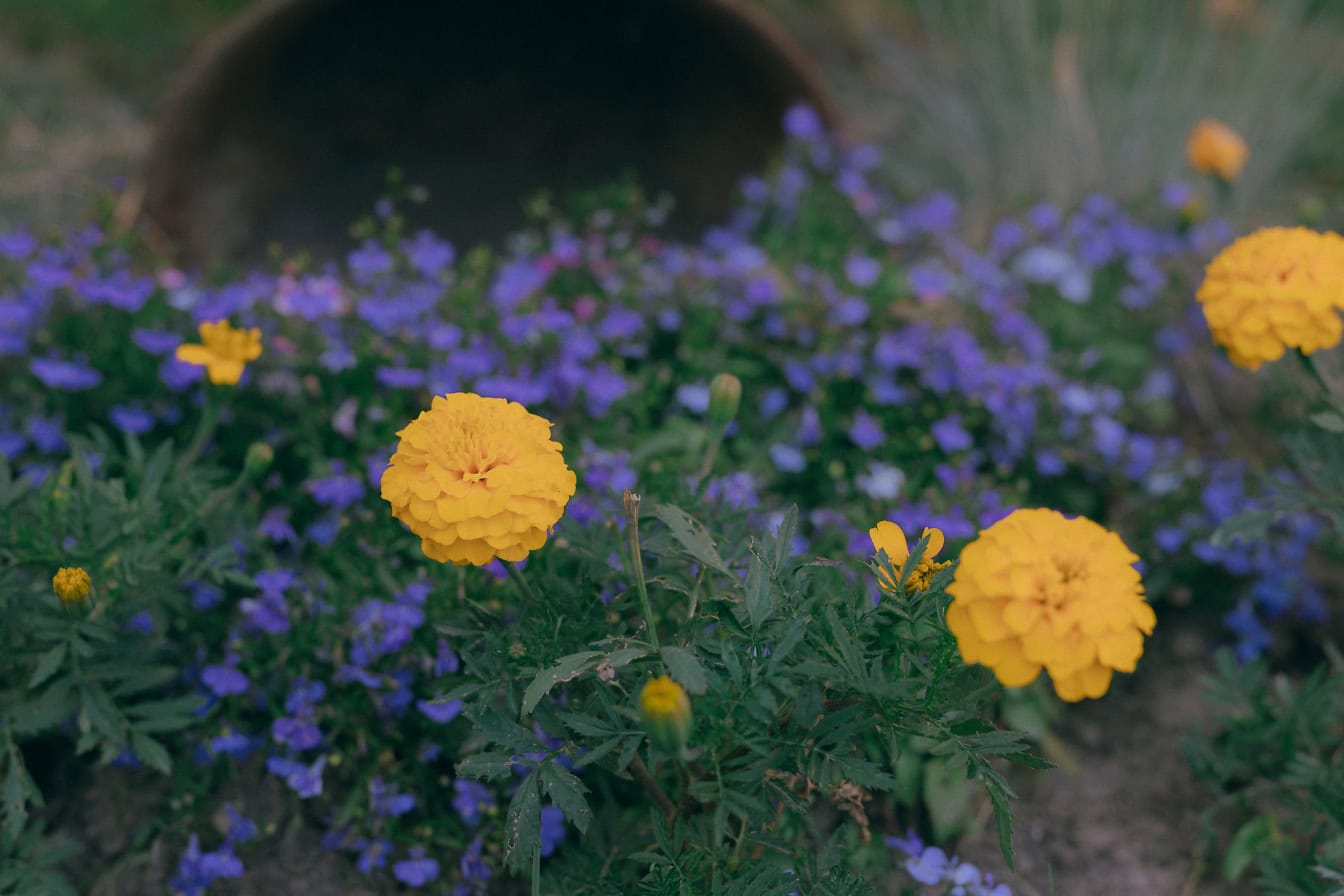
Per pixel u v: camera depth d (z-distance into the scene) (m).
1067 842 0.70
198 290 0.84
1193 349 0.98
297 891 0.64
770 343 0.90
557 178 1.08
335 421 0.77
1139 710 0.76
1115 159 1.23
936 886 0.66
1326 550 0.83
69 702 0.61
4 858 0.62
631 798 0.65
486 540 0.51
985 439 0.87
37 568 0.62
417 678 0.66
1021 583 0.47
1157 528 0.82
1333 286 0.61
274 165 1.00
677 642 0.54
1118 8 1.41
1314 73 1.38
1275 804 0.71
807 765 0.52
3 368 0.81
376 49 1.00
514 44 1.02
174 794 0.66
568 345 0.81
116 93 1.21
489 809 0.64
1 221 1.02
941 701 0.52
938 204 1.04
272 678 0.67
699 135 1.07
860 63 1.39
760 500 0.73
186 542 0.65
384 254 0.84
